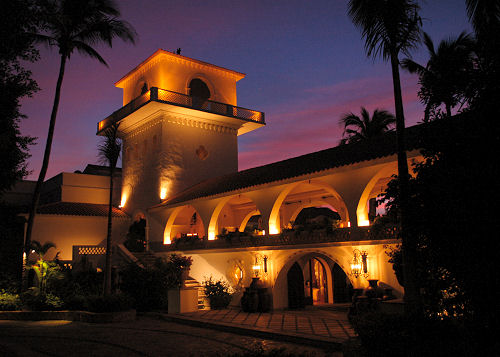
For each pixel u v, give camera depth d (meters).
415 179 6.75
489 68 5.71
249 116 28.33
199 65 28.12
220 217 26.92
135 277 19.06
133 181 28.38
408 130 15.62
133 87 29.50
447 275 6.33
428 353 6.58
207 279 20.81
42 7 9.08
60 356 10.05
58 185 29.66
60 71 20.27
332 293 21.33
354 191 14.39
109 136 18.28
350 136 27.75
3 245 19.25
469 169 5.45
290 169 18.19
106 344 11.59
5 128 10.54
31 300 17.58
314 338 11.04
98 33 20.53
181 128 26.45
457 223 5.48
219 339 12.18
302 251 16.23
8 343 11.47
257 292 16.92
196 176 26.64
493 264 5.16
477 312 5.77
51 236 24.78
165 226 24.25
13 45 9.04
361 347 7.86
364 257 13.74
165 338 12.43
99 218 26.64
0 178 11.67
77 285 18.86
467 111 5.92
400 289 12.68
